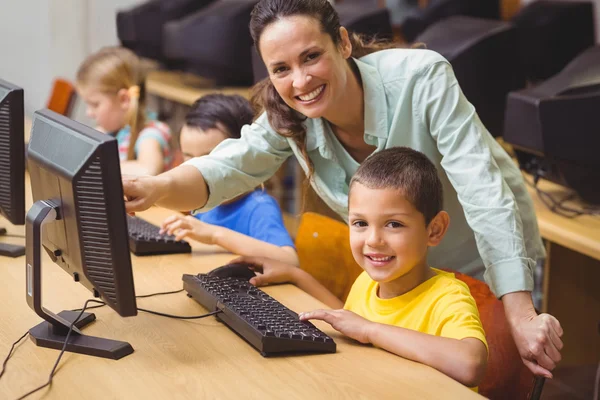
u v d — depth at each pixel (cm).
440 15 392
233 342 143
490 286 153
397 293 152
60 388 125
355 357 137
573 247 222
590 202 243
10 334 146
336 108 165
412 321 148
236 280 168
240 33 416
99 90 293
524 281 148
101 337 144
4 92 178
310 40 149
